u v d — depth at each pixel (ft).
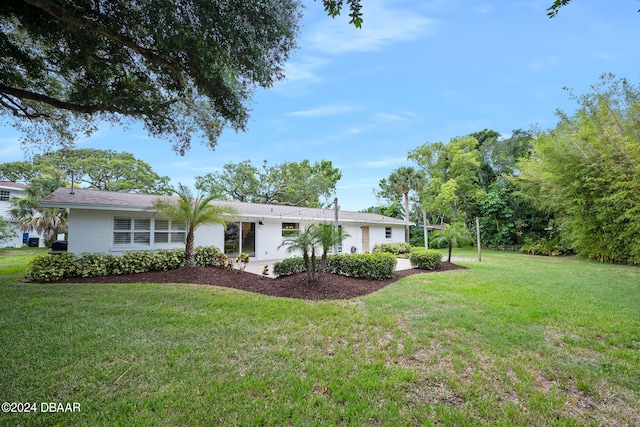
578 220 44.47
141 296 19.30
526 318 15.20
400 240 66.28
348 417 7.32
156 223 34.30
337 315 15.66
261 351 11.12
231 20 15.94
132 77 22.70
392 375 9.34
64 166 78.38
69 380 8.87
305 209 55.98
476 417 7.40
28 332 12.59
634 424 7.28
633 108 36.47
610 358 10.83
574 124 44.91
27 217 62.54
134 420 7.09
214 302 17.98
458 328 13.76
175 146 28.73
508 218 71.46
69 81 23.90
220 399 8.00
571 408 7.88
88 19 16.05
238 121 23.61
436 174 85.46
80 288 21.53
